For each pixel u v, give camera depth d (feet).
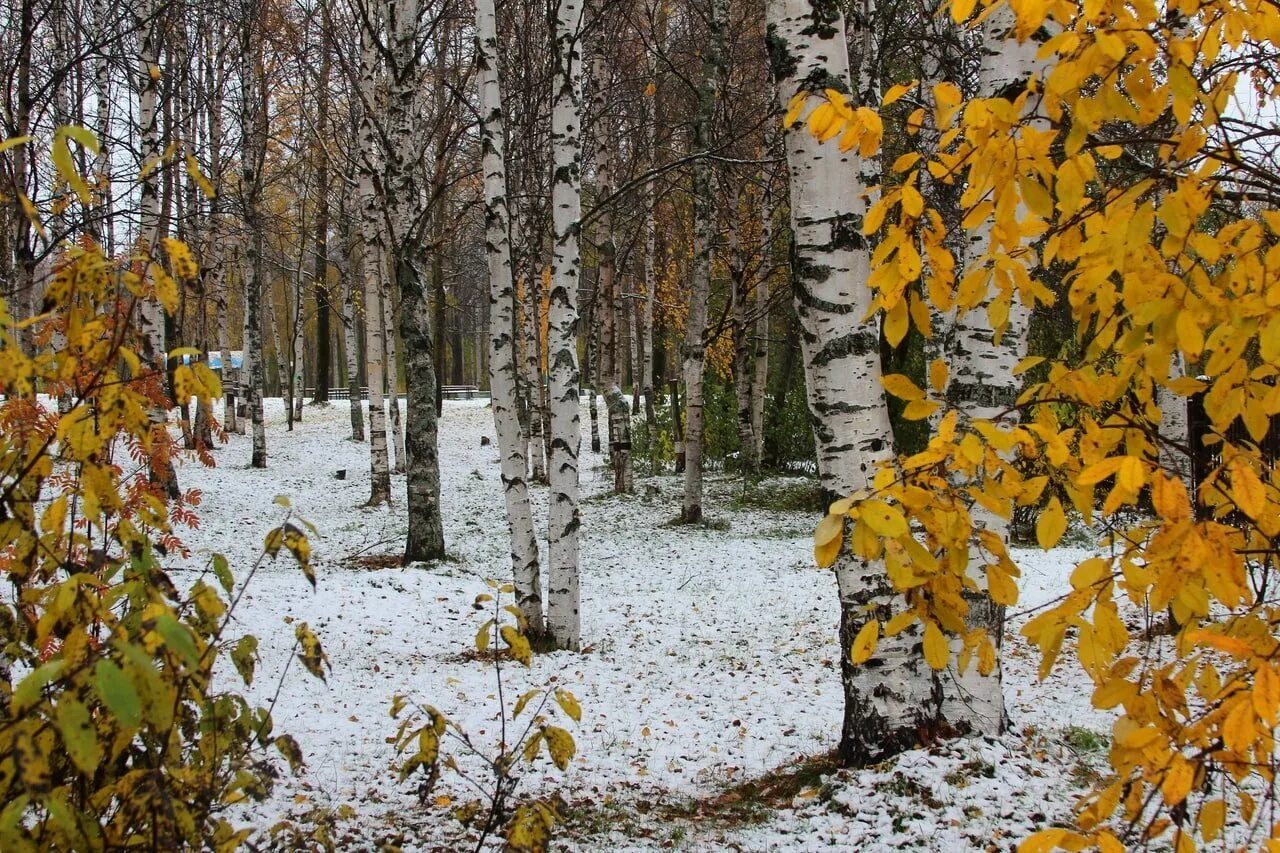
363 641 25.93
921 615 5.89
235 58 53.98
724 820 13.60
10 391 5.69
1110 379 5.85
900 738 13.60
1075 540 39.50
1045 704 18.93
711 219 47.78
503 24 45.47
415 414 38.17
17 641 6.18
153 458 7.31
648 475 67.31
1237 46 5.09
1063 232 5.97
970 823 11.75
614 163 60.54
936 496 5.55
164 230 30.19
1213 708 5.11
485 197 25.90
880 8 33.53
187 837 5.84
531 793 15.21
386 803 14.39
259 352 62.95
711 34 44.50
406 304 37.42
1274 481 5.60
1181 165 5.65
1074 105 5.41
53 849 5.45
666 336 96.73
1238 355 5.15
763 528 48.85
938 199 22.04
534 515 51.90
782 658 25.46
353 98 51.67
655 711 20.27
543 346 61.62
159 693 4.92
